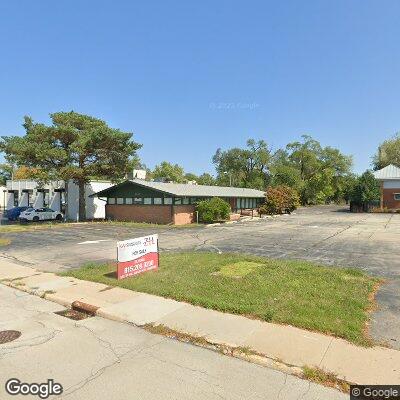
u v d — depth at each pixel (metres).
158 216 32.06
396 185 48.88
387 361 5.11
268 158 81.00
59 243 18.34
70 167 31.14
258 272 10.15
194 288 8.72
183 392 4.45
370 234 21.11
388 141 76.44
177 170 94.06
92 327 6.79
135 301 8.08
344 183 88.81
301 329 6.29
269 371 5.00
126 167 34.25
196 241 18.44
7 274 11.18
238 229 25.30
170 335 6.30
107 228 27.47
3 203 57.31
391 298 7.94
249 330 6.30
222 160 86.88
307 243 17.20
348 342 5.74
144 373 4.94
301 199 80.00
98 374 4.92
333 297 7.77
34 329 6.69
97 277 10.25
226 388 4.55
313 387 4.57
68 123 32.69
